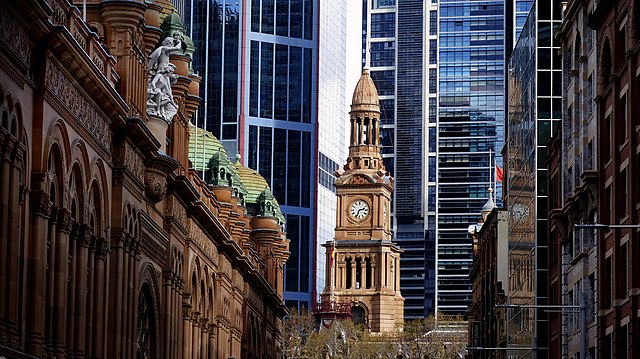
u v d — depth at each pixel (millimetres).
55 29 69500
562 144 122438
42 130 70188
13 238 65375
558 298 126812
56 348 74188
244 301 153625
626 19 97000
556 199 130125
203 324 125625
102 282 84375
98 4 90062
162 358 105312
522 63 155250
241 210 157000
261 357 171500
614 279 99375
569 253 121312
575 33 118000
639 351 93312
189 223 115062
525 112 150375
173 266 108750
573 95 118688
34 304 69500
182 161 113000
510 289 163625
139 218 92625
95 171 82562
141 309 99062
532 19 144750
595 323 108938
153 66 101062
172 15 108875
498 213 176875
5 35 63469
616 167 99062
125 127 87375
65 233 75250
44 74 69875
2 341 63812
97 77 78188
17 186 65938
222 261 134250
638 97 94000
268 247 176750
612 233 100812
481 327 199500
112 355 86750
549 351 131375
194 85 115438
